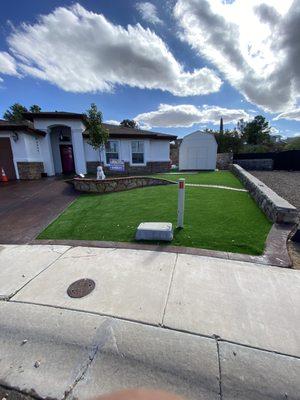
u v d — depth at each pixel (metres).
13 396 1.75
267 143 41.59
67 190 9.88
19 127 11.99
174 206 6.80
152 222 5.04
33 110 27.58
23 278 3.31
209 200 7.51
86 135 15.34
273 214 5.22
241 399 1.67
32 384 1.83
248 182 9.30
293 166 21.11
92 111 13.35
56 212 6.70
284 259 3.59
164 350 2.07
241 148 37.25
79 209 6.93
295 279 3.09
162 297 2.77
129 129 18.78
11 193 9.30
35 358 2.06
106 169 16.42
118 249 4.12
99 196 8.76
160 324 2.35
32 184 11.24
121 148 16.62
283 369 1.86
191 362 1.96
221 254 3.79
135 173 16.95
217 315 2.46
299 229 4.23
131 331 2.28
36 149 13.55
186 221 5.39
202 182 11.66
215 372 1.87
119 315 2.49
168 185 10.99
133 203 7.40
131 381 1.83
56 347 2.16
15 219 6.12
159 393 1.73
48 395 1.75
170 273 3.29
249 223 5.16
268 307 2.57
